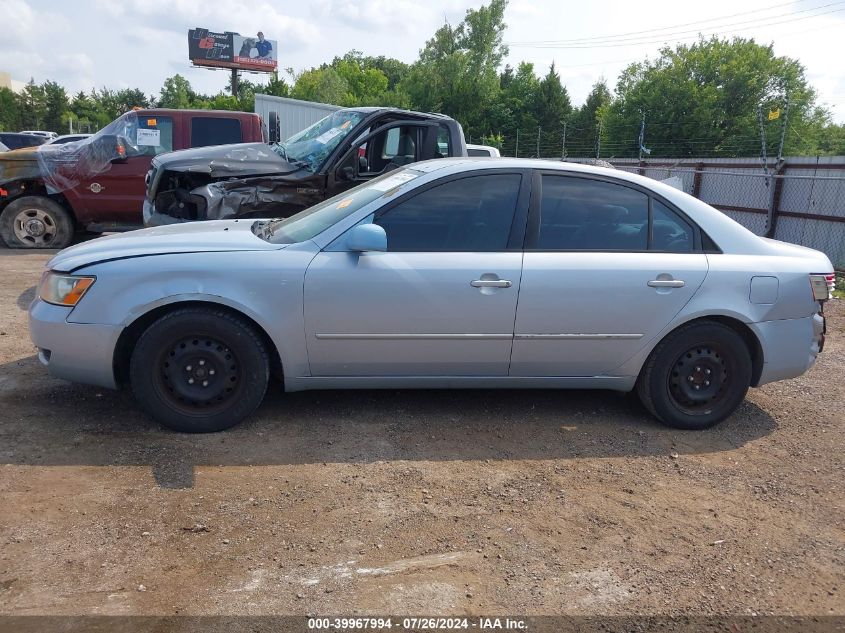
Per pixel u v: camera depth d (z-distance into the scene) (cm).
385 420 432
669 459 401
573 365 424
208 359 392
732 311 424
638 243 428
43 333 386
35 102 7356
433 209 412
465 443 406
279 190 670
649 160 2042
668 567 296
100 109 8131
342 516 321
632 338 420
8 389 446
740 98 3928
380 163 757
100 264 384
